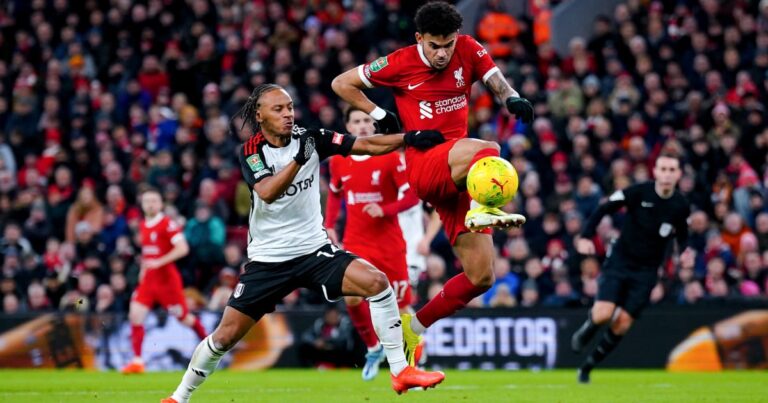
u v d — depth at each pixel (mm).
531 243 55500
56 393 34781
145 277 46250
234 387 37531
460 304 27719
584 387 37156
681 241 39312
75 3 77000
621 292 38812
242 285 25484
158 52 72688
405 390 25453
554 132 62688
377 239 37000
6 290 53750
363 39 68812
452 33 25984
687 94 65438
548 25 74250
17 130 68438
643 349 48562
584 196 56594
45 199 63344
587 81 63969
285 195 24938
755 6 71188
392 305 25188
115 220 60031
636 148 59344
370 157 36875
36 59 74375
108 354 49531
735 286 51844
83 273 54562
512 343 48812
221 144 62344
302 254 25344
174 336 49375
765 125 62250
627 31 67875
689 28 68438
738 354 47906
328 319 48938
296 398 32312
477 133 63750
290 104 24828
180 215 59531
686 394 33844
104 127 67375
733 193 57531
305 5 73875
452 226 27359
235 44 70125
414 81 26984
